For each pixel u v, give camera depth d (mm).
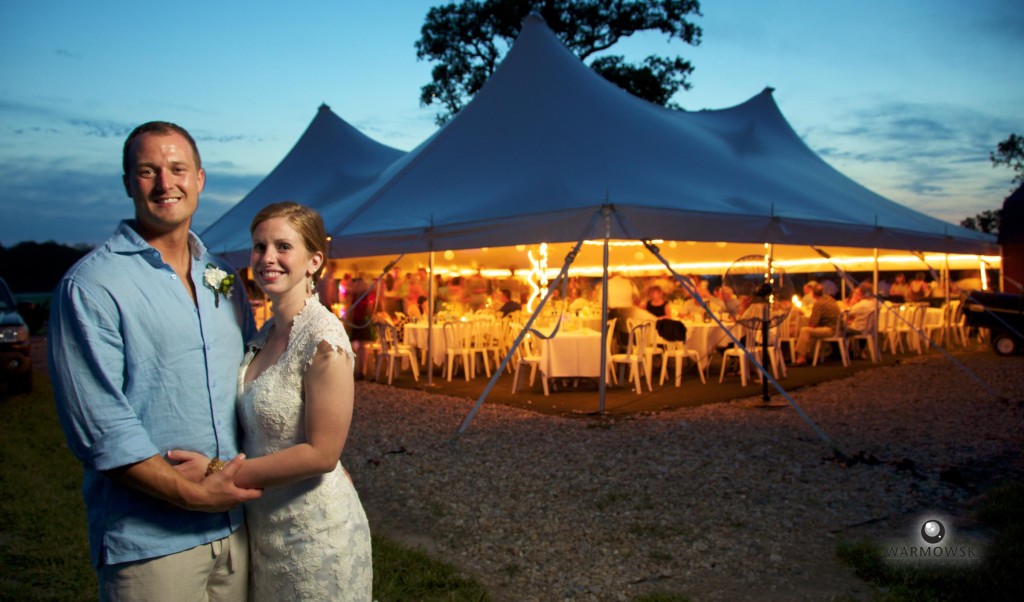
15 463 5504
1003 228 14680
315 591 1875
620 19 25938
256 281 1900
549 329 9117
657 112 10938
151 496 1710
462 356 10922
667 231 7238
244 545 1925
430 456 5734
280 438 1836
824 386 9039
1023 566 3344
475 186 8703
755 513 4289
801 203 8930
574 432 6492
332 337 1812
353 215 9281
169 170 1779
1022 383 8828
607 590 3316
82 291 1637
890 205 12039
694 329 9578
